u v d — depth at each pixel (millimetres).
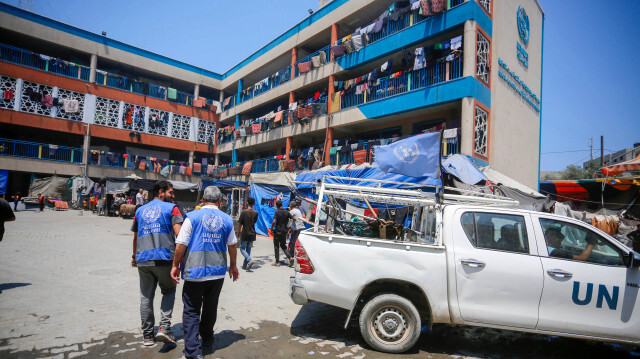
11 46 22531
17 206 20516
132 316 4297
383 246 3830
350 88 17172
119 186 20656
